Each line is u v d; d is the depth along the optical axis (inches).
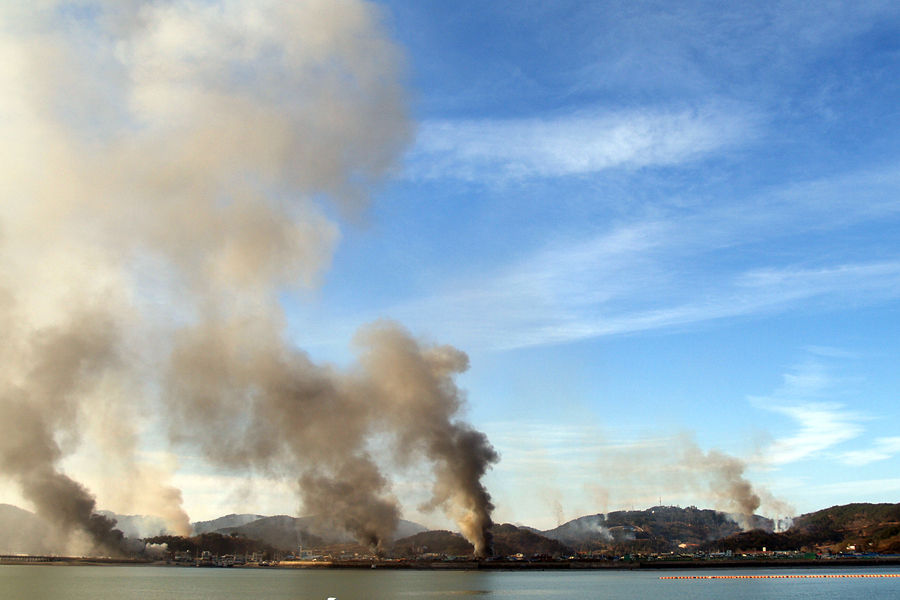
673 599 7844.5
